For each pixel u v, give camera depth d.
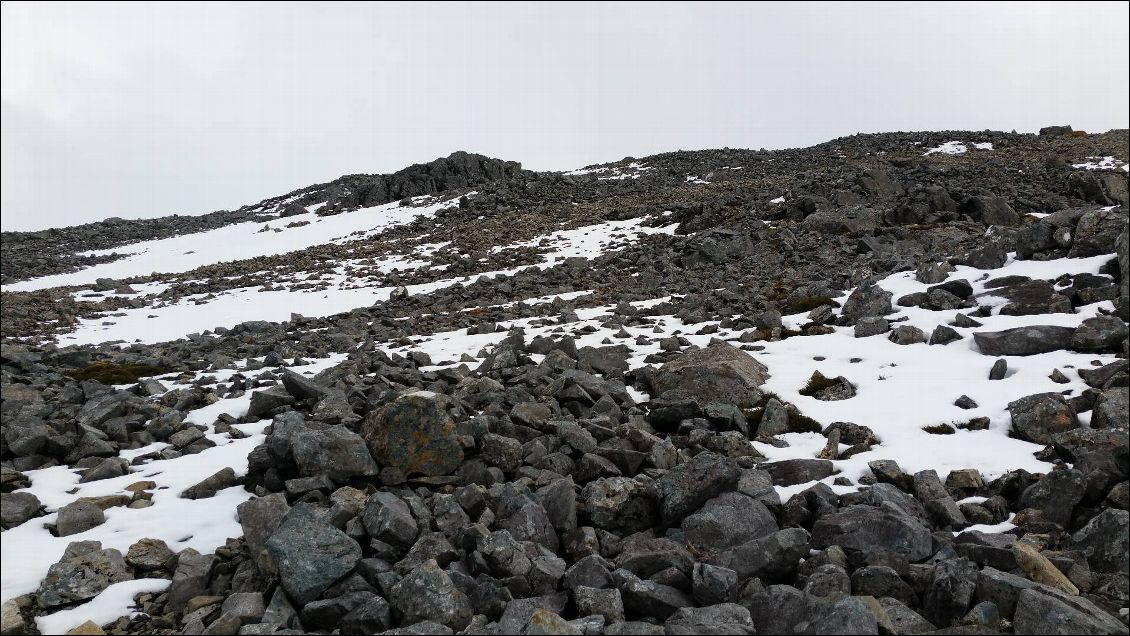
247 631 5.94
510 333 18.12
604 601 5.82
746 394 11.05
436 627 5.64
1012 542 6.69
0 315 28.64
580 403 11.05
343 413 10.60
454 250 41.81
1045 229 16.19
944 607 5.70
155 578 7.14
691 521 7.31
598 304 22.14
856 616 5.12
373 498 7.53
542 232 43.91
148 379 13.46
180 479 9.10
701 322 17.16
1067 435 8.22
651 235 36.78
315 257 43.88
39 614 6.49
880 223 28.92
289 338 21.06
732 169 66.44
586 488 8.23
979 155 61.19
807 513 7.52
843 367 12.19
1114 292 12.91
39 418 10.75
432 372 13.31
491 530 7.42
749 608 5.82
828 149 72.06
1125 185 34.41
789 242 27.19
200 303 31.59
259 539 7.29
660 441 9.44
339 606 6.14
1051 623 5.16
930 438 9.20
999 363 10.74
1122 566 6.07
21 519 8.02
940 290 14.74
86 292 37.47
